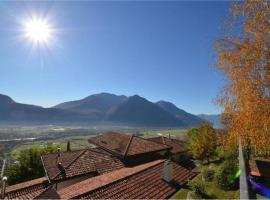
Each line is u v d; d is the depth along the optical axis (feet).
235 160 61.67
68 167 74.13
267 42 40.65
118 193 49.96
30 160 129.70
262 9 42.63
